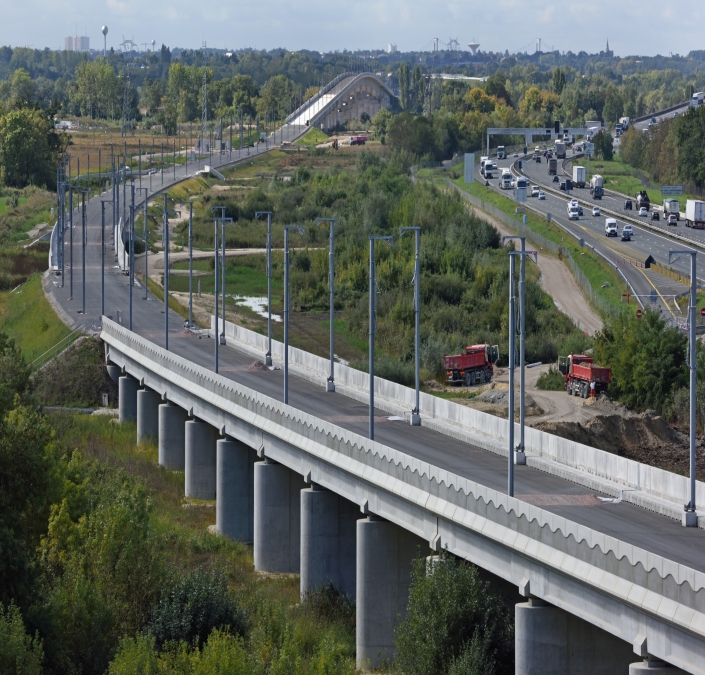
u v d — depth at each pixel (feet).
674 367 345.51
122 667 153.58
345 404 264.31
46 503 208.13
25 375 337.31
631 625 136.05
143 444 351.05
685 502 168.76
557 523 148.25
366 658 195.93
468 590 168.86
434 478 176.76
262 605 203.92
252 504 270.05
